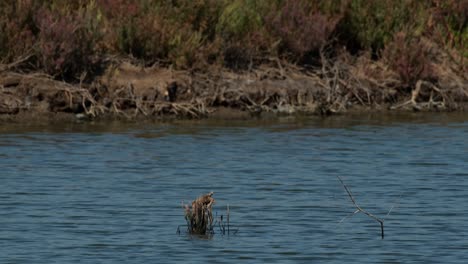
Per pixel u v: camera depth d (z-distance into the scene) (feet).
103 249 135.03
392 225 148.56
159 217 152.05
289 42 263.49
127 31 250.37
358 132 226.99
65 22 241.96
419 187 173.68
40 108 232.94
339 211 156.76
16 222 147.95
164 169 185.37
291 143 212.43
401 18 279.90
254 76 255.50
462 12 287.28
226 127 230.07
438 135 224.94
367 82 263.70
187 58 250.98
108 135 216.54
